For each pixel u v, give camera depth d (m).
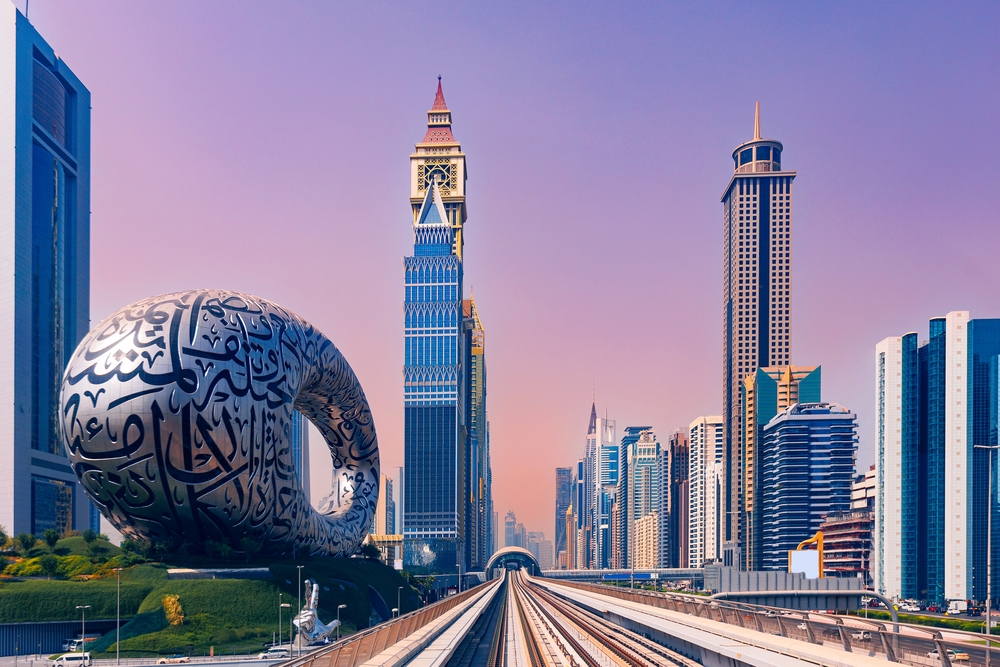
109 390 91.69
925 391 191.62
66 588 90.19
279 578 97.75
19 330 197.62
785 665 32.91
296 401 126.25
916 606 177.12
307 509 113.31
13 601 86.81
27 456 195.62
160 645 82.19
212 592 91.94
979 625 116.19
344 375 127.00
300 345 110.06
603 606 88.75
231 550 101.06
